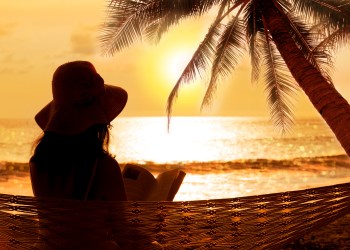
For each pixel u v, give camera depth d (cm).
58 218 192
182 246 212
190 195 2733
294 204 215
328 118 746
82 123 200
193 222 207
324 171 3703
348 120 722
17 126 11238
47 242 196
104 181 199
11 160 4125
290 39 879
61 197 199
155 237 205
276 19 910
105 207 191
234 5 1105
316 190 213
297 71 826
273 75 1428
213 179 3325
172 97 1320
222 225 212
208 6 1098
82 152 198
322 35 1074
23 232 197
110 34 1106
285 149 5662
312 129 10150
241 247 222
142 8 1075
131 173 234
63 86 201
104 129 203
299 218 221
